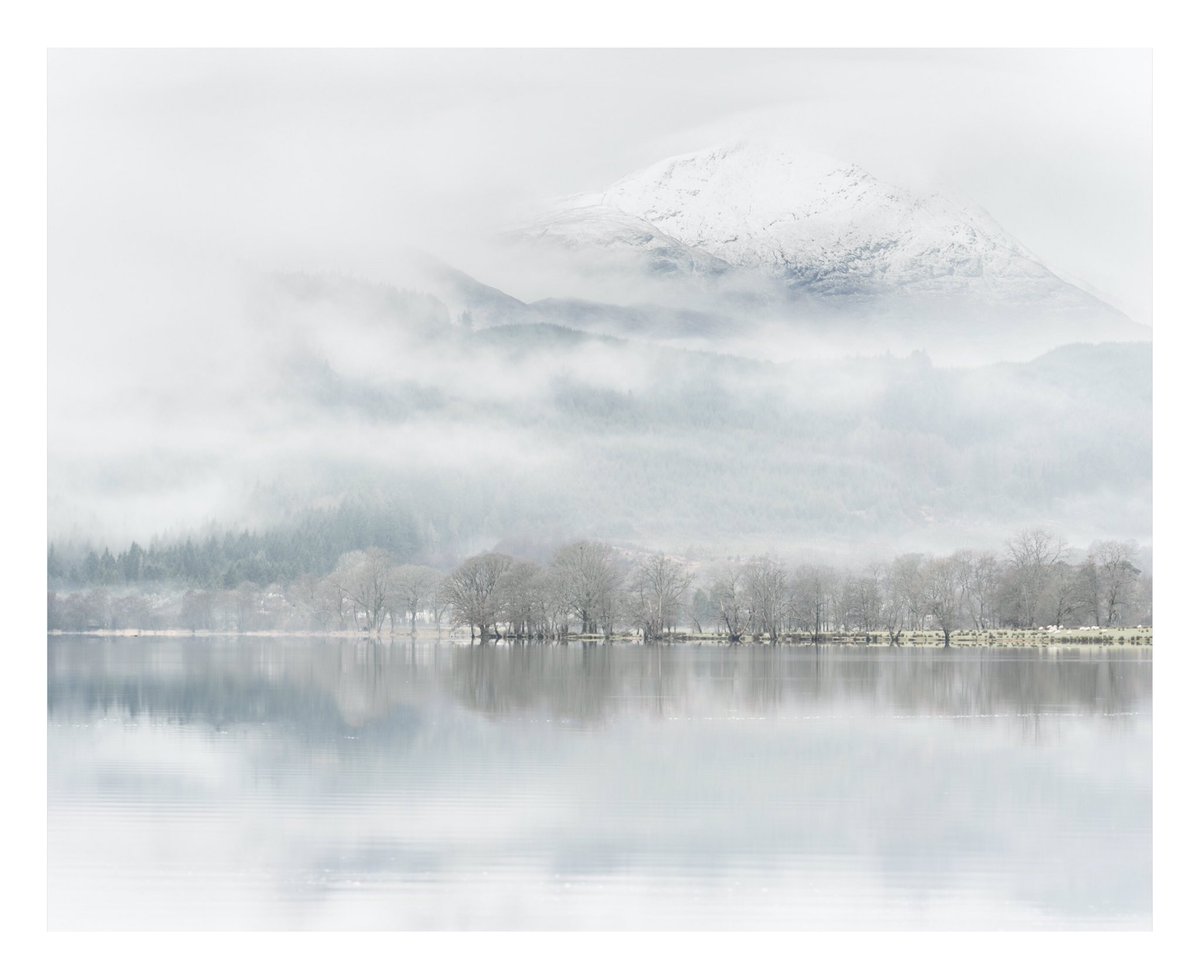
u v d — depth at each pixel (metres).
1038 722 81.75
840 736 74.50
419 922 38.88
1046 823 49.81
